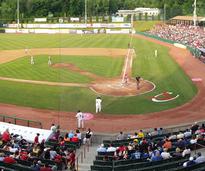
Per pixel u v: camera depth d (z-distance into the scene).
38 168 27.19
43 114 49.41
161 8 193.62
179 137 34.59
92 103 53.69
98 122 46.38
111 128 44.25
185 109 51.09
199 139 33.69
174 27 146.25
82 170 31.20
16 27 160.12
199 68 77.50
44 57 91.06
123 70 75.19
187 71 74.50
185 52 99.00
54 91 59.91
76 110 50.94
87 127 44.66
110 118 47.78
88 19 175.00
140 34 142.88
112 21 171.00
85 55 94.38
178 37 118.75
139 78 62.22
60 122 46.38
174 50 102.81
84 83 64.81
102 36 137.50
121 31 148.50
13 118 44.47
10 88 61.72
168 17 182.00
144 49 103.81
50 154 30.53
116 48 106.44
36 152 31.14
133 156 30.30
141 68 77.00
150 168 27.50
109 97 56.28
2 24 162.50
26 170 27.44
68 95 57.56
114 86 62.47
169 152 31.11
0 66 79.75
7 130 36.75
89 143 38.22
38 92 59.34
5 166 28.45
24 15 182.88
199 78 68.44
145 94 57.81
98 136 40.94
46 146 33.69
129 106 52.25
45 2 185.38
